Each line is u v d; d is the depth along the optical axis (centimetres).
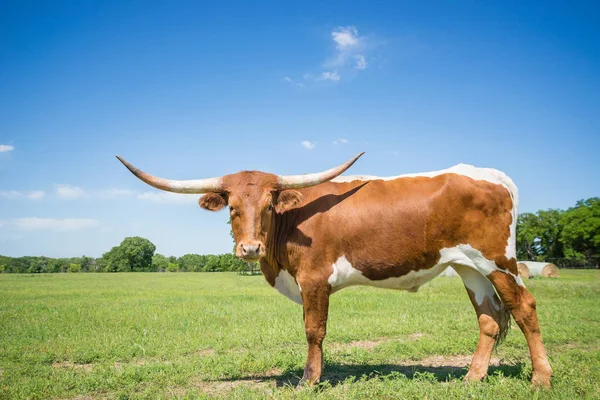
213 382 621
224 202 616
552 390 509
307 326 599
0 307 1467
